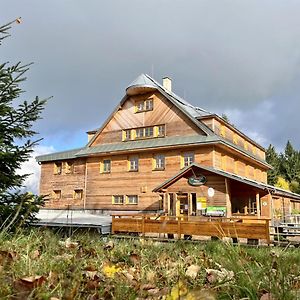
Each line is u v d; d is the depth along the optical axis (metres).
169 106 26.02
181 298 1.99
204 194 19.75
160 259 3.89
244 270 2.51
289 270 2.50
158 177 25.08
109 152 27.23
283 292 2.03
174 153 24.69
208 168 19.66
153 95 27.00
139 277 2.98
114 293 2.27
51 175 31.31
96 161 28.58
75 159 30.05
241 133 29.66
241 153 26.50
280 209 25.36
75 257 3.31
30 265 2.72
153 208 24.81
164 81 31.45
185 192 20.28
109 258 3.99
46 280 2.21
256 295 2.11
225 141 23.52
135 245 5.57
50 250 3.69
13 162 6.35
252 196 19.94
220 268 3.28
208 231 14.05
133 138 27.41
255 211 19.75
